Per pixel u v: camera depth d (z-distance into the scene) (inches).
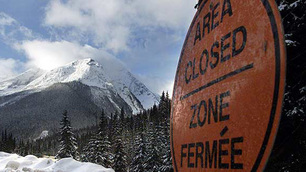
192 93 81.6
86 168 372.8
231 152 59.5
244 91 59.1
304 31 120.6
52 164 415.8
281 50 51.4
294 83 120.6
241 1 66.7
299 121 114.8
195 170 73.0
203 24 84.2
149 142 1343.5
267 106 52.3
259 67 56.3
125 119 3784.5
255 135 53.9
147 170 1258.0
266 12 57.3
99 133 1546.5
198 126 74.7
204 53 79.5
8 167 382.3
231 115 61.6
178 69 96.3
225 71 67.4
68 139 1620.3
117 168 1441.9
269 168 120.1
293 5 121.2
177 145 86.0
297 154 114.3
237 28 66.2
